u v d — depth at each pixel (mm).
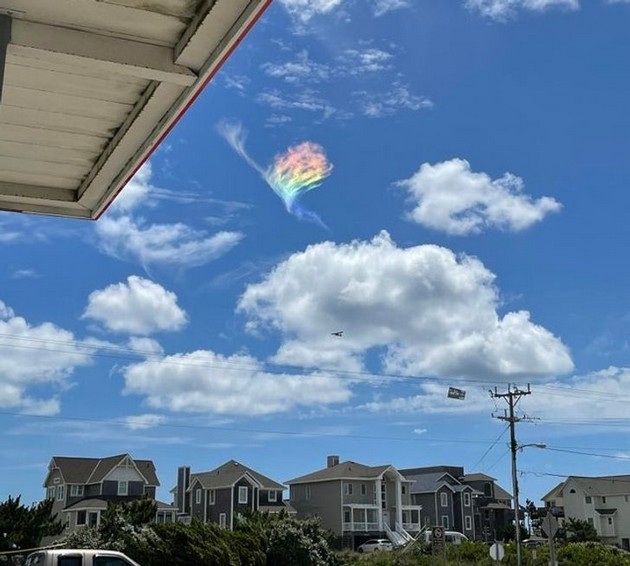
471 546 46969
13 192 5480
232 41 3730
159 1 3574
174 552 27359
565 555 45062
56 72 4086
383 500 72438
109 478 58062
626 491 82312
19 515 30844
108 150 4941
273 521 33062
